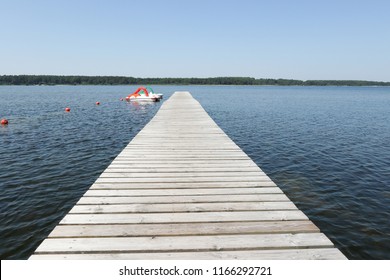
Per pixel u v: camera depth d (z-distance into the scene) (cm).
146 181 392
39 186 562
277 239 245
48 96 3884
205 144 640
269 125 1445
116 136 1097
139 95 2798
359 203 510
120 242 240
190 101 2091
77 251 226
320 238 246
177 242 241
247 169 450
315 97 4416
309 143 1023
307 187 587
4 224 416
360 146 976
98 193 347
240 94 5097
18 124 1359
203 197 337
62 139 1020
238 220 279
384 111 2222
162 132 799
